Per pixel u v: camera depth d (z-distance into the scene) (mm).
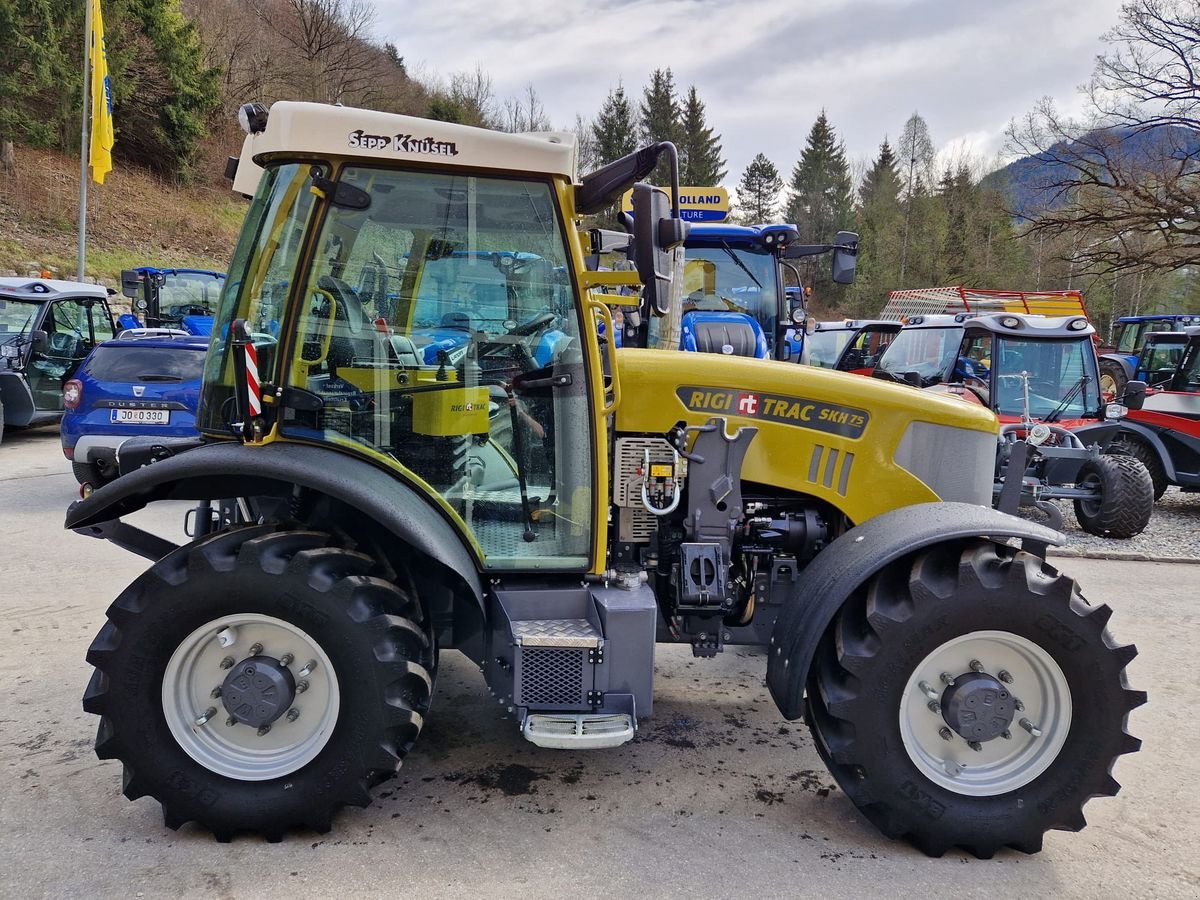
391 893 2443
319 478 2545
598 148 55594
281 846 2662
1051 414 8633
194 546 2664
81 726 3436
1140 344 21656
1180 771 3352
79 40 21234
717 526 3154
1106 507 7398
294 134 2605
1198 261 21000
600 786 3104
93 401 7039
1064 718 2701
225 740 2691
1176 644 4836
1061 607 2660
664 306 2658
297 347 2740
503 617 2869
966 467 3264
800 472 3260
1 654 4148
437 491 2877
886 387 3301
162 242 21188
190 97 24797
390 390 2824
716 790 3102
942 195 48500
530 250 2818
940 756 2758
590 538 2947
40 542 6102
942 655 2730
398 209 2734
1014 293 14734
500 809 2922
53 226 19094
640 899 2445
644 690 2799
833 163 63688
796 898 2473
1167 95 20969
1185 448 8641
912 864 2676
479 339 2854
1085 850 2787
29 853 2592
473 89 47688
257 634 2656
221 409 2908
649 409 3211
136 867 2535
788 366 3355
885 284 44438
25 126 20531
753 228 7895
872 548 2756
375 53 39500
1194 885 2596
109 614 2584
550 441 2924
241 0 33250
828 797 3074
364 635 2584
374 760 2625
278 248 2729
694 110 57219
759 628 3369
